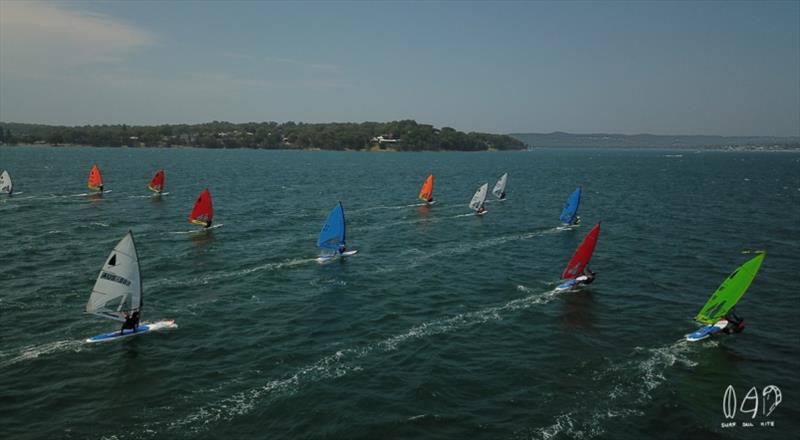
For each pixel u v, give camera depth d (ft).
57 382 78.74
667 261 157.17
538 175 521.65
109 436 65.57
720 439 67.10
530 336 98.89
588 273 131.75
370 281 133.69
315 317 107.45
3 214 219.00
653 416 71.97
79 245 165.17
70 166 524.11
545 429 68.39
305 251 164.25
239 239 180.04
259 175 466.29
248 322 104.12
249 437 65.72
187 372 82.48
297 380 80.33
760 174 565.53
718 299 101.24
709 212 260.62
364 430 67.36
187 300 116.47
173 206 252.01
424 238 188.75
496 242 183.11
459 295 123.13
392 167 621.72
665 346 94.68
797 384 81.35
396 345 94.07
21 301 112.88
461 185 391.86
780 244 181.78
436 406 73.46
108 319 104.01
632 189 379.55
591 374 83.82
